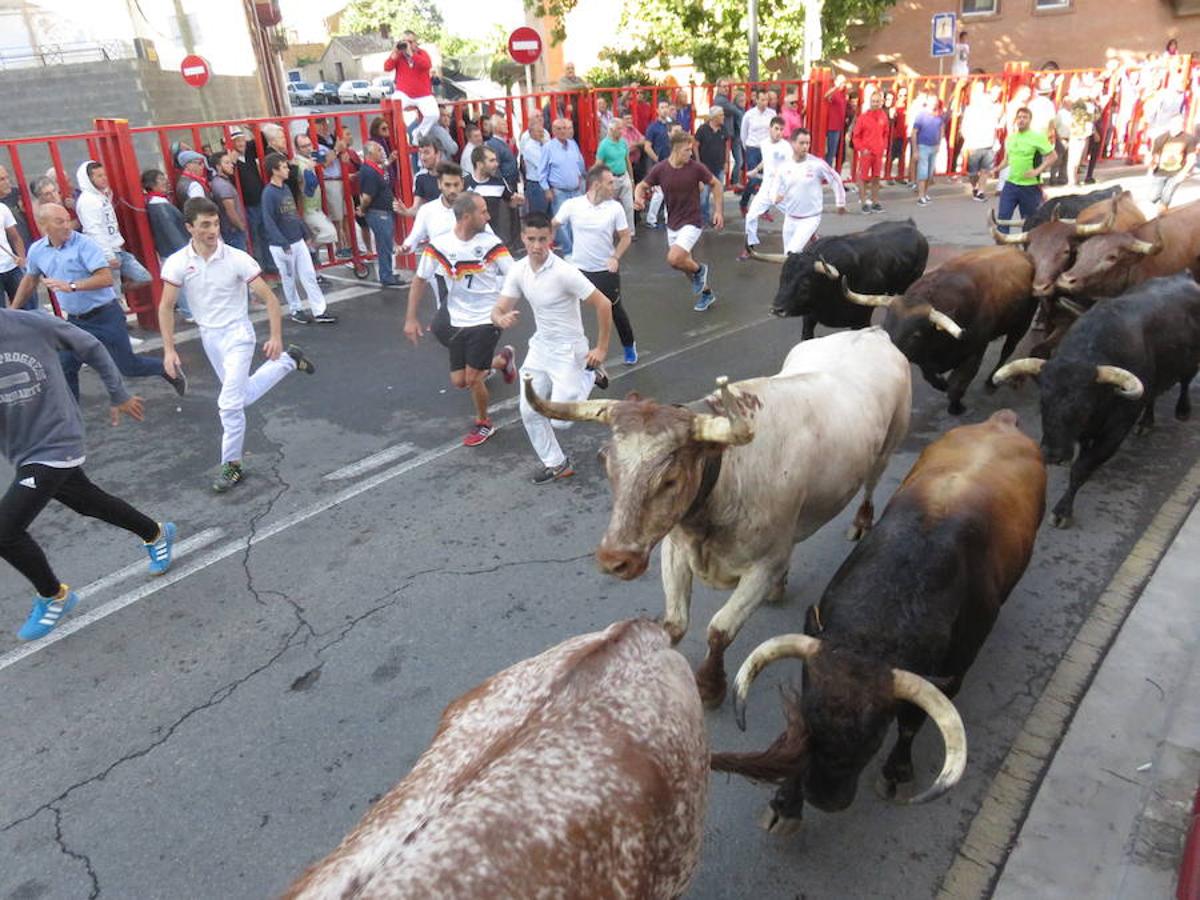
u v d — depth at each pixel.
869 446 4.37
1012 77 19.08
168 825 3.60
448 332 6.62
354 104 50.16
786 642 2.98
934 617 3.12
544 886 1.88
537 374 6.00
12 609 5.10
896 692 2.82
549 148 12.65
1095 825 3.38
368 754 3.92
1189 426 6.90
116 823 3.62
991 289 7.00
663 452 3.06
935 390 7.80
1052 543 5.34
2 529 4.55
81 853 3.49
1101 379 5.06
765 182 12.59
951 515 3.42
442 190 7.63
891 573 3.20
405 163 12.23
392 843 1.90
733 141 16.55
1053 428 5.24
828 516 4.30
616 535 3.02
